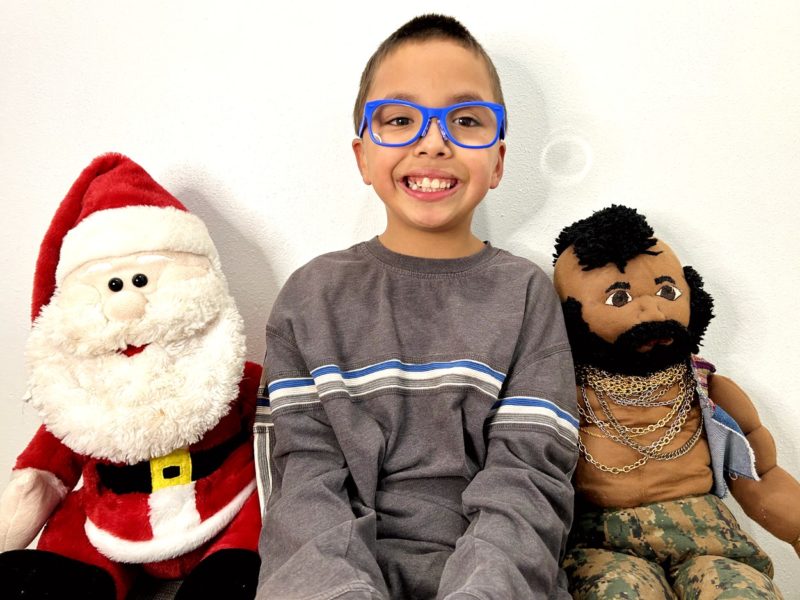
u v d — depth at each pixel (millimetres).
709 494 777
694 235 892
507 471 678
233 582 659
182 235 773
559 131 892
